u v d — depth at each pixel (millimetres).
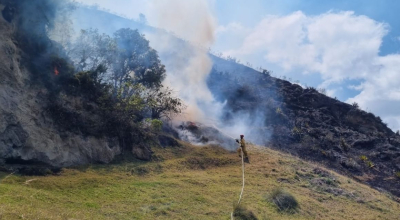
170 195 15016
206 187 17016
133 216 12008
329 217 15469
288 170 21828
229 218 13164
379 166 31500
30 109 16594
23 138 15789
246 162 22984
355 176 28078
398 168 31469
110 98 21344
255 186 18031
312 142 33781
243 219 13219
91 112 19672
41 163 16297
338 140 35938
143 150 20984
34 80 17484
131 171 18078
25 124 16062
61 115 17938
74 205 12008
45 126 17016
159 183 16688
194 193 15680
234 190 16891
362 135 38656
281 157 25328
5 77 15922
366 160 31969
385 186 26688
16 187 12312
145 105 23438
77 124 18484
